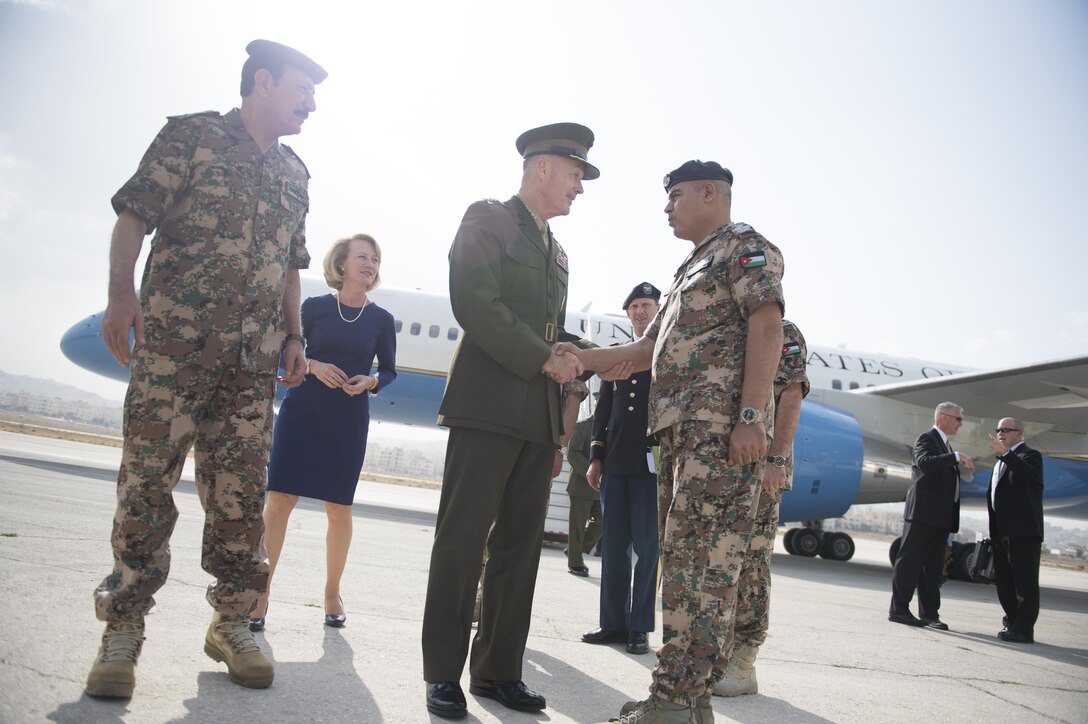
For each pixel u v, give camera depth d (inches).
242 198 88.7
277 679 91.1
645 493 144.3
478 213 99.3
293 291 102.8
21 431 1380.4
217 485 90.2
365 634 121.2
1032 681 148.2
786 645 161.8
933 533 222.4
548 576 239.0
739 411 86.7
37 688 74.0
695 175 97.7
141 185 82.0
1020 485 214.8
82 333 515.5
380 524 357.1
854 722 104.7
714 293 89.9
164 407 84.0
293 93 91.7
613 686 112.0
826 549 503.2
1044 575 744.3
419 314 480.7
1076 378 410.6
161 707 75.3
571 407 115.9
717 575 85.1
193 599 125.6
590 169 107.7
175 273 85.0
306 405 129.6
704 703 88.4
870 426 472.4
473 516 95.2
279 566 180.2
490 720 88.0
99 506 238.4
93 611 104.9
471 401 96.3
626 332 479.2
